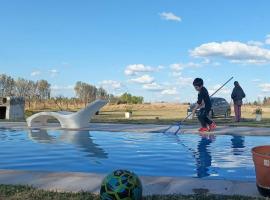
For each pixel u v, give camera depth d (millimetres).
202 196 4949
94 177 6059
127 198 4340
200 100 14469
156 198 4852
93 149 10367
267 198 4918
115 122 19406
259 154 5109
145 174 7156
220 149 10453
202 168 7766
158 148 10609
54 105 53625
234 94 20094
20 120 21469
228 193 5203
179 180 5887
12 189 5242
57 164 8156
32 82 51844
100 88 62344
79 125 16141
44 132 14844
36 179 5926
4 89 48875
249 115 31234
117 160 8656
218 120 21859
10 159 8758
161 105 53906
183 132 14289
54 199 4840
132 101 64562
